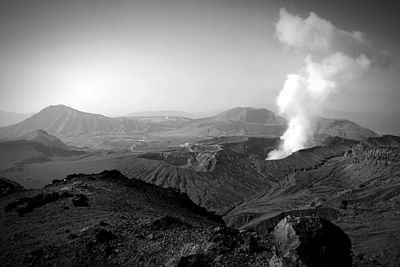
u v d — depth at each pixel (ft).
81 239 89.35
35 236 98.68
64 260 79.87
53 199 140.05
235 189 642.22
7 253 86.48
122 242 87.45
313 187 586.45
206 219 163.12
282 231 55.88
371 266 85.97
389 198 435.94
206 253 70.69
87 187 163.12
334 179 623.36
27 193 161.89
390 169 561.02
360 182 561.84
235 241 76.28
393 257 246.27
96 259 78.84
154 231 94.27
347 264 53.31
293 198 531.91
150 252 79.66
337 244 53.62
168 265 69.87
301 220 56.24
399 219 341.21
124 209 131.95
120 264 75.72
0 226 112.06
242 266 64.23
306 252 50.83
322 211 416.26
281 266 51.98
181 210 165.99
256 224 404.57
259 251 71.67
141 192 178.81
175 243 83.30
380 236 297.53
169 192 207.82
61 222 110.22
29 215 121.49
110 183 181.47
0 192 168.96
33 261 80.38
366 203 436.35
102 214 117.50
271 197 582.35
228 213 525.75
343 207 432.66
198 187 620.49
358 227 338.34
